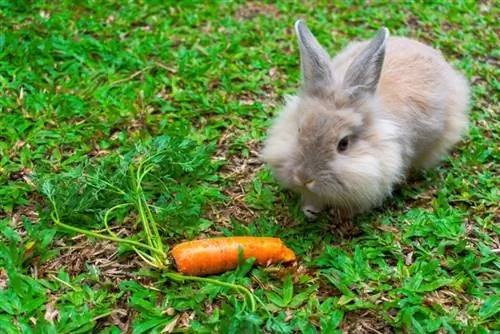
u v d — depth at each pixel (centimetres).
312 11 125
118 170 79
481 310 69
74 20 114
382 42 74
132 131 93
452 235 78
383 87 81
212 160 89
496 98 103
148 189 81
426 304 70
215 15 121
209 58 108
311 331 66
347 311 69
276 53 111
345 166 73
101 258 74
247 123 96
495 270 75
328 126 73
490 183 87
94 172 79
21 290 69
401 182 85
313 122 73
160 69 105
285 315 68
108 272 73
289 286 70
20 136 90
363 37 118
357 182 73
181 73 104
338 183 73
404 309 68
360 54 76
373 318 69
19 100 95
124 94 99
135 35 112
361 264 74
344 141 74
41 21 111
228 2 125
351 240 78
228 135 94
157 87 101
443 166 91
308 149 73
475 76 109
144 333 66
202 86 103
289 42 114
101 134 91
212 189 83
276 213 82
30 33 107
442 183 88
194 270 71
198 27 117
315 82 76
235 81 105
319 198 77
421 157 87
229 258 72
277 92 102
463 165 91
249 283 71
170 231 77
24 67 101
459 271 74
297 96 79
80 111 94
